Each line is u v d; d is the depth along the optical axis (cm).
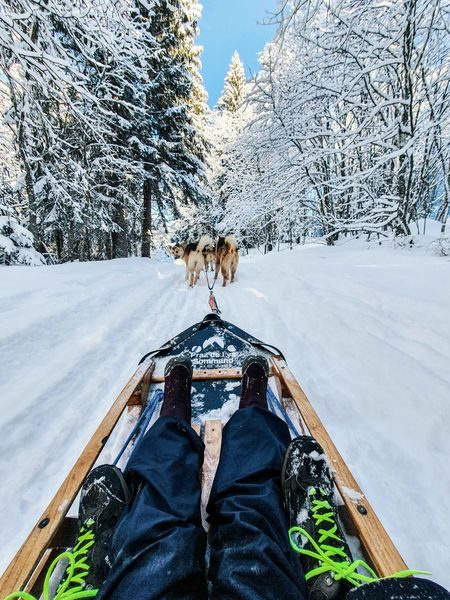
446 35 608
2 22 420
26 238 761
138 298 435
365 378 207
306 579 82
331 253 773
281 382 181
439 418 164
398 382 195
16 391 204
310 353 252
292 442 108
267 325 318
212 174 1969
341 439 159
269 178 885
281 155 810
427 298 317
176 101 1239
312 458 104
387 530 117
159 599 70
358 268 509
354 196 931
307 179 840
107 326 317
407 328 263
